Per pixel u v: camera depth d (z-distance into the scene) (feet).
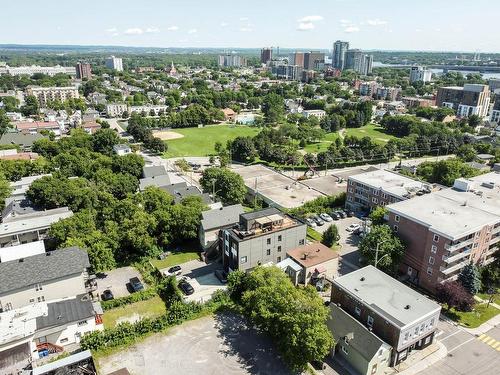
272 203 365.40
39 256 223.71
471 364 185.06
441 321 215.72
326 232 294.66
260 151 554.87
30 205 335.67
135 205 300.61
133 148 589.73
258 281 206.59
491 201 285.43
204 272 263.29
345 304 209.15
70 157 442.09
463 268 238.27
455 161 421.59
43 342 189.26
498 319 218.18
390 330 181.16
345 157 539.70
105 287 243.19
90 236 253.03
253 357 186.60
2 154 473.67
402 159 583.58
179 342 194.90
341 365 183.62
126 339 193.26
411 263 255.91
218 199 377.30
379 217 287.28
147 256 278.05
